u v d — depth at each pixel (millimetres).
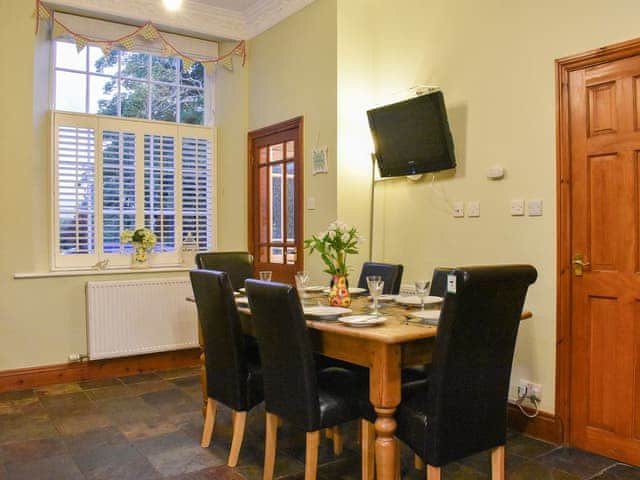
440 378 2010
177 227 5031
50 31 4477
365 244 4297
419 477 2660
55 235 4434
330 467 2768
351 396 2430
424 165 3729
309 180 4465
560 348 3014
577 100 2957
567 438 3008
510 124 3273
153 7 4707
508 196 3283
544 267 3094
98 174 4625
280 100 4801
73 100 4605
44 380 4254
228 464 2781
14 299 4152
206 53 5207
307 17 4465
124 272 4602
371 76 4312
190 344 4828
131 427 3328
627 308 2777
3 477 2645
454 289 1938
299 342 2270
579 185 2957
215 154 5262
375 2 4297
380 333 2125
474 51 3490
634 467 2734
